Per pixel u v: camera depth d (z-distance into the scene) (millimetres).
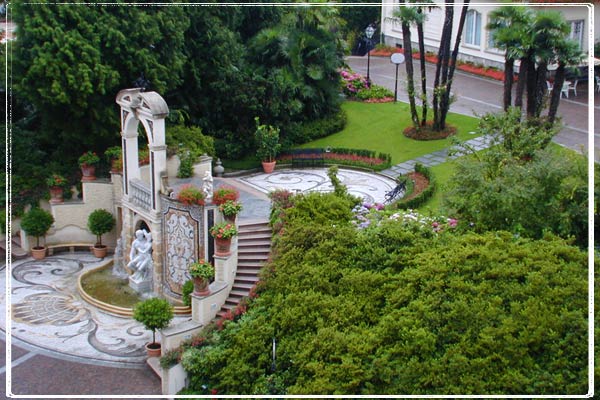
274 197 30047
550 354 21391
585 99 43156
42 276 32688
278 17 48188
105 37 33781
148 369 25297
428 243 26109
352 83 47781
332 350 23062
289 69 42250
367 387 21953
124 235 32000
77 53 33406
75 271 33219
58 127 35531
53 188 35062
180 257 28609
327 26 43781
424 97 40281
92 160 34781
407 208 31047
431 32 53656
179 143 34562
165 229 29000
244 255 27938
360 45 60844
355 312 24219
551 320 21922
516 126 30031
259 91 39469
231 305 26609
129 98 29797
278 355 23844
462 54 51156
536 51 32719
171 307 26203
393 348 22547
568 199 26812
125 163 31031
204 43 39688
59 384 24453
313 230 27297
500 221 27062
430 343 22234
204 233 27625
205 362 24062
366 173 38062
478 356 21719
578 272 23516
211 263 27828
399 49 56812
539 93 34031
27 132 37906
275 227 28469
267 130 39562
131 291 30406
